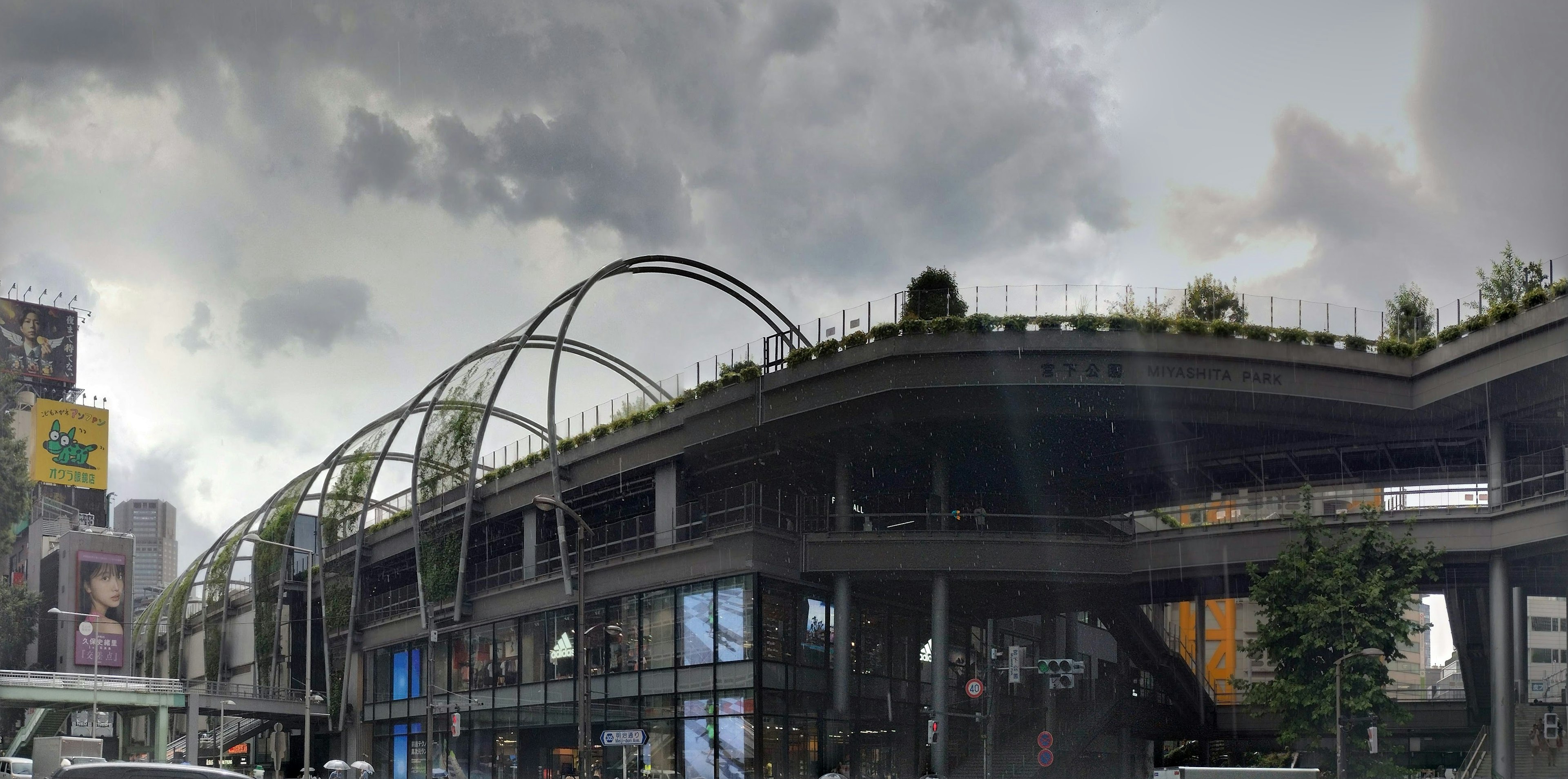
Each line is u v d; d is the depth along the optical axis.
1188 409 54.47
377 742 83.12
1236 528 54.91
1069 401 54.09
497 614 71.62
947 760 56.97
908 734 63.84
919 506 68.50
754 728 54.56
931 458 62.72
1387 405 53.84
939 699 56.28
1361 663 47.62
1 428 105.56
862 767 60.53
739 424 59.59
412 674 80.44
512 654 70.62
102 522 150.88
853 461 63.69
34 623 105.81
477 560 76.44
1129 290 54.88
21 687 77.00
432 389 85.19
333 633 89.12
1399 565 49.16
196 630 117.75
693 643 58.59
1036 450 61.97
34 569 135.75
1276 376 53.28
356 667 86.06
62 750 45.25
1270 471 63.25
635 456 65.06
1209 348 52.75
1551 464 50.25
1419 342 53.78
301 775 91.00
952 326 53.28
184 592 120.12
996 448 61.69
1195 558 55.62
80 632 122.56
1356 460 61.09
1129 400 53.88
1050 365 52.69
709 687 57.22
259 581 102.44
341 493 92.62
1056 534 57.34
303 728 93.06
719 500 59.22
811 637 58.81
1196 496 66.19
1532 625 112.31
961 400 54.44
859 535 57.75
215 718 106.44
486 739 71.75
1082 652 76.12
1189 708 73.38
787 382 57.38
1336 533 51.31
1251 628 107.38
